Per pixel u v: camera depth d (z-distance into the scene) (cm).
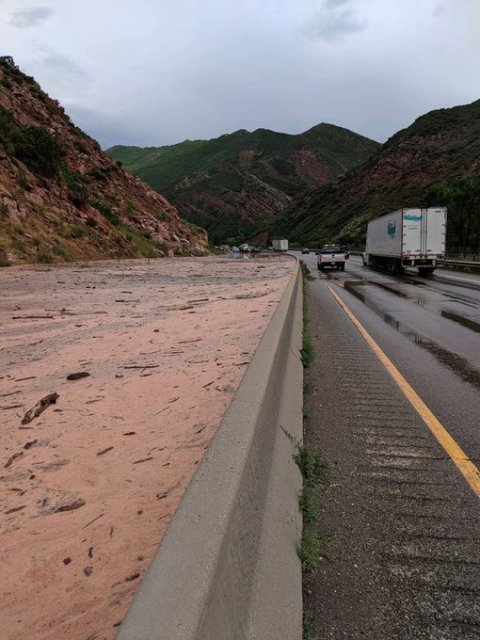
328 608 230
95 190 5709
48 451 414
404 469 382
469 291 2016
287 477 309
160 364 706
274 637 179
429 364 746
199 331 973
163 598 141
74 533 293
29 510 323
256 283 2277
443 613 227
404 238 3022
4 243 2973
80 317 1198
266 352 412
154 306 1413
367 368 723
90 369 692
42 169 4184
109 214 5034
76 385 612
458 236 4488
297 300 1216
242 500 206
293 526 268
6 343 884
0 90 5188
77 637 213
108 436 443
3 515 317
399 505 327
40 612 229
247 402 291
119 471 373
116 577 252
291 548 247
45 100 6266
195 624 131
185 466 375
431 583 248
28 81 6206
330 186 15000
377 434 457
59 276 2459
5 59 6131
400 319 1252
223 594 157
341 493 344
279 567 218
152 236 5869
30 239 3195
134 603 139
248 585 182
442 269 3800
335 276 3159
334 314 1368
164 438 432
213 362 702
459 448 422
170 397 547
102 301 1545
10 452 416
